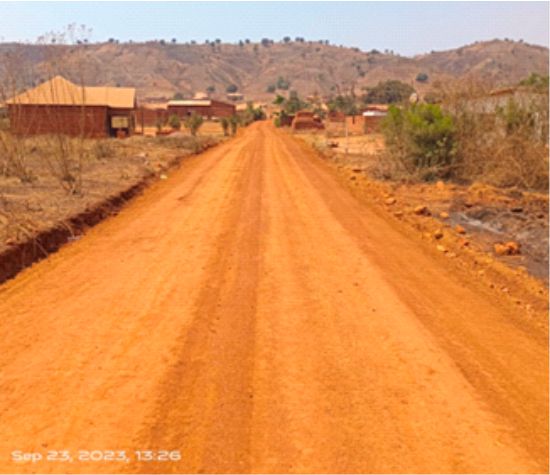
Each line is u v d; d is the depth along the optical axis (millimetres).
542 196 18172
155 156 28156
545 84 21234
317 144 42469
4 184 15977
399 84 90375
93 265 9703
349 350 6602
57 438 4805
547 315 8445
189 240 11477
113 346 6543
